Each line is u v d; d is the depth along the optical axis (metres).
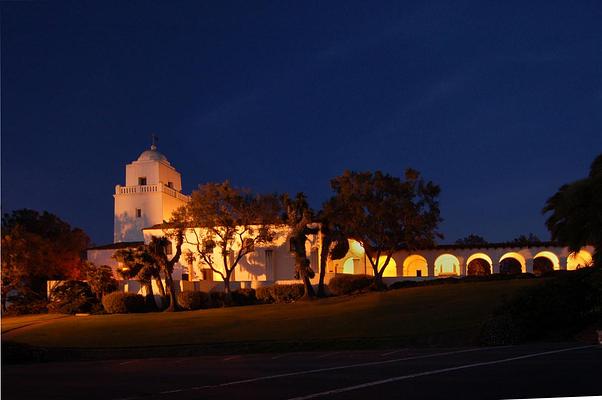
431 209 45.19
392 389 12.13
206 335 29.98
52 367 20.80
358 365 16.41
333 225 45.56
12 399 12.81
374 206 44.38
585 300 22.45
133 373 17.11
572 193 24.78
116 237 59.88
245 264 50.88
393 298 37.56
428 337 24.44
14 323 42.53
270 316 35.34
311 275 43.94
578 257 46.41
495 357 16.58
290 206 45.38
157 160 61.41
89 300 48.78
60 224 63.09
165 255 45.06
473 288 37.97
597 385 11.86
